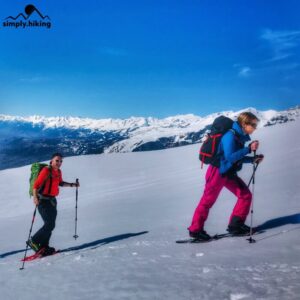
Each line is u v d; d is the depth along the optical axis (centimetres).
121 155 3875
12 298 463
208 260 512
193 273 459
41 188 772
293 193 998
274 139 3166
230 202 1048
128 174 2720
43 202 772
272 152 2412
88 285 469
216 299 369
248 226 681
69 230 1030
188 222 866
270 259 478
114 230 911
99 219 1158
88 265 579
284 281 390
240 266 463
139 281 455
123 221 1035
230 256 520
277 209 827
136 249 649
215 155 639
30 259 736
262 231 655
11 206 2095
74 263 610
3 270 652
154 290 416
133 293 416
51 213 769
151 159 3412
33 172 781
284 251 509
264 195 1043
